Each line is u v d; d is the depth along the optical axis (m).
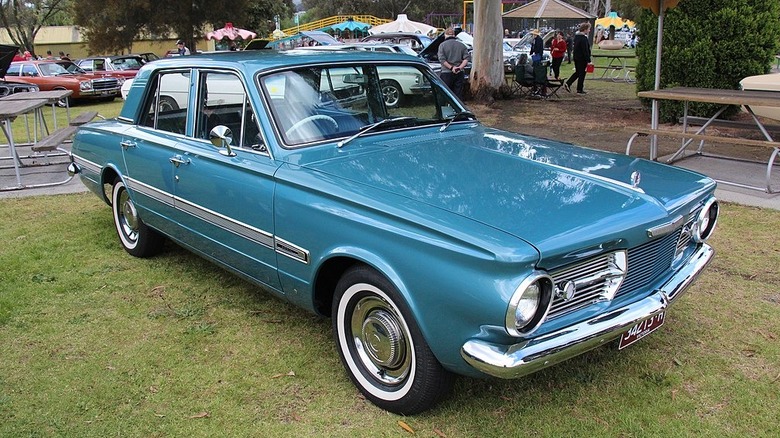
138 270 4.99
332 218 3.03
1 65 11.91
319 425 2.97
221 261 4.07
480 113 13.49
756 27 9.79
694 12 10.20
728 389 3.17
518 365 2.39
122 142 4.86
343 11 78.69
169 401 3.19
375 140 3.72
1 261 5.16
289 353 3.64
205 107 4.04
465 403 3.08
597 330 2.61
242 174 3.60
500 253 2.36
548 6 38.06
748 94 6.86
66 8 42.81
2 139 11.66
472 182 3.03
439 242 2.56
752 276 4.53
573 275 2.63
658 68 7.76
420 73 4.30
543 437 2.83
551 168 3.24
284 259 3.39
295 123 3.59
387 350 2.96
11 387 3.34
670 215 2.92
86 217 6.51
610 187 3.02
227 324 4.03
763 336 3.69
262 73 3.67
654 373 3.31
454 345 2.60
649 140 9.75
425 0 78.00
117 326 4.03
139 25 35.72
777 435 2.82
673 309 4.05
